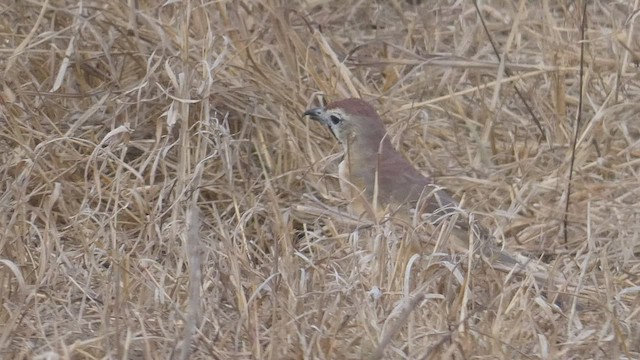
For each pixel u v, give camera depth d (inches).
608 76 639.1
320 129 598.5
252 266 478.0
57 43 598.5
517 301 454.0
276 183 569.9
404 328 433.4
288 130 580.7
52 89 569.9
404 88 627.8
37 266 474.0
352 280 452.4
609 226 544.1
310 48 625.9
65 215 517.0
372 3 711.1
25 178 517.0
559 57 641.6
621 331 444.5
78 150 567.5
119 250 486.6
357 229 487.8
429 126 617.3
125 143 533.6
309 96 607.5
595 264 509.4
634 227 534.6
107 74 593.9
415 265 467.8
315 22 659.4
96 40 594.9
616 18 676.7
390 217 486.0
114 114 562.6
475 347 424.5
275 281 452.1
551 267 497.4
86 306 455.8
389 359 417.7
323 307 443.5
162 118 563.8
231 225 533.0
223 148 543.5
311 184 567.2
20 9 601.6
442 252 469.4
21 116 559.5
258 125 585.0
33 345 421.1
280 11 613.6
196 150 544.4
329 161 565.9
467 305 454.0
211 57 567.5
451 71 645.3
